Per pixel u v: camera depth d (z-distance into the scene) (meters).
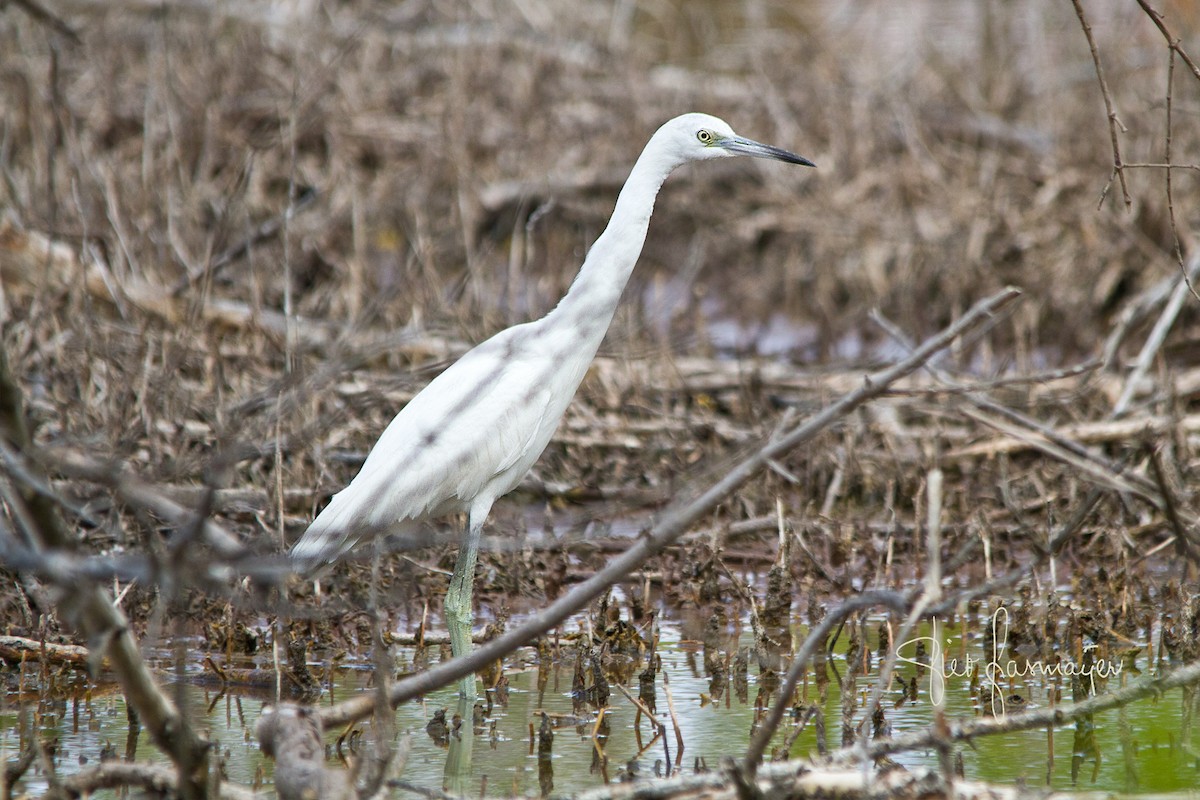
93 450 10.08
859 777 5.96
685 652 9.48
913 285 17.38
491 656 6.20
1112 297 16.84
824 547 11.69
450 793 6.41
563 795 6.71
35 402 12.05
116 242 14.28
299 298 16.64
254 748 7.59
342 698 8.51
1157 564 11.20
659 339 15.88
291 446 10.54
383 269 17.84
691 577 10.54
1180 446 11.73
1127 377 13.91
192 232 16.00
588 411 13.52
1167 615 9.65
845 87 21.05
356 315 14.23
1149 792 6.87
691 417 13.40
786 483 12.74
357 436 12.42
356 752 7.57
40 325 12.57
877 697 6.30
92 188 15.87
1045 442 11.93
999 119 20.98
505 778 7.16
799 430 5.96
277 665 7.96
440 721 8.05
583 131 20.59
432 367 10.48
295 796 5.64
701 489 11.14
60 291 13.63
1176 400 12.21
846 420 13.15
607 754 7.50
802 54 22.11
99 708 8.33
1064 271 16.80
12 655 8.83
